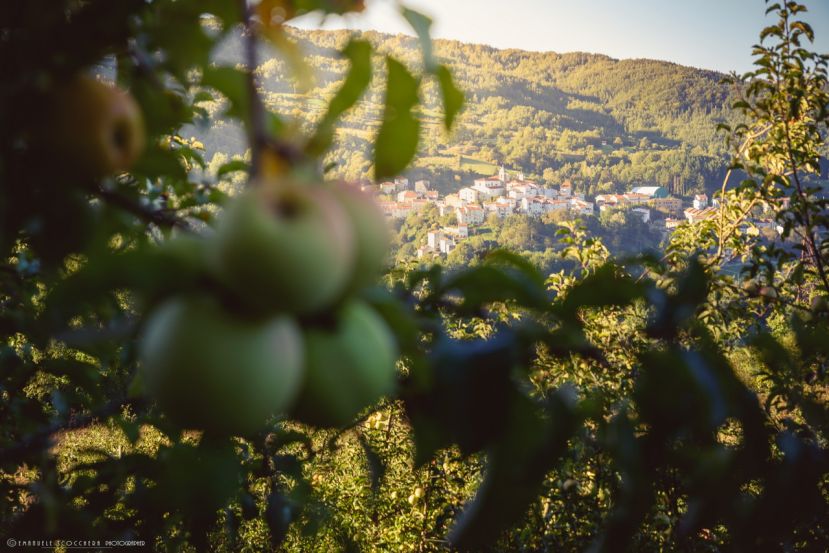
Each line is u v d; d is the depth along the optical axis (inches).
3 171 19.5
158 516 38.0
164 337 16.3
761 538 22.2
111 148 20.0
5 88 18.9
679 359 19.6
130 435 38.3
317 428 18.3
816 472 22.2
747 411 20.4
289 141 17.8
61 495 39.9
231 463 33.4
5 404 47.3
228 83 21.8
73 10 20.6
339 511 143.5
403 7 18.1
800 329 24.5
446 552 127.3
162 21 21.8
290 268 15.6
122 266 16.8
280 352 16.6
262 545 110.0
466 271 19.3
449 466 131.9
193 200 35.1
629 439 19.5
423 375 18.4
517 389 18.3
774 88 146.2
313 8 19.7
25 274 43.5
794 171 140.8
